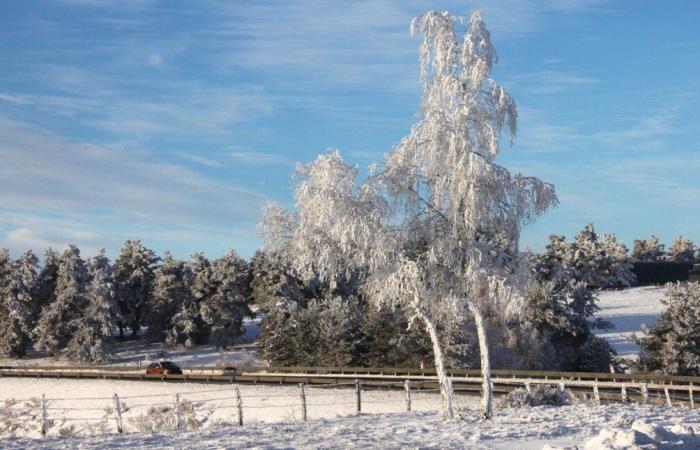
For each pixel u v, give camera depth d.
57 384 62.53
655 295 122.19
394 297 24.89
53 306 89.06
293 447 15.00
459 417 24.67
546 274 73.19
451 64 25.34
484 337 24.62
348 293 82.62
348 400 46.53
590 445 11.54
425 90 25.92
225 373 65.06
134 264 100.75
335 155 25.52
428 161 25.08
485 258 24.36
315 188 25.39
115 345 90.06
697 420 20.98
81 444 17.42
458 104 25.28
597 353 67.94
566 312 69.12
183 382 58.38
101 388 59.41
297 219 26.02
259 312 92.69
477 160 23.83
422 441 15.49
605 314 103.94
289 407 46.19
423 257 25.44
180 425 27.94
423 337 63.09
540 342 65.88
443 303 25.02
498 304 24.70
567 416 22.73
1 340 90.81
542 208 24.50
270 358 71.25
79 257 92.38
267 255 26.80
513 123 25.11
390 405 44.25
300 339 69.56
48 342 88.38
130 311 100.44
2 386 64.12
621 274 136.38
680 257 198.00
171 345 93.75
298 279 86.62
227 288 91.06
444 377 25.09
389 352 65.31
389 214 24.77
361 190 24.89
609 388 44.66
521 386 47.31
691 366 57.88
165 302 95.62
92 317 87.44
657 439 11.92
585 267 135.00
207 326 95.25
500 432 17.27
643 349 61.47
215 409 46.97
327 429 20.41
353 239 24.20
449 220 25.06
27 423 46.03
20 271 91.44
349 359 66.19
